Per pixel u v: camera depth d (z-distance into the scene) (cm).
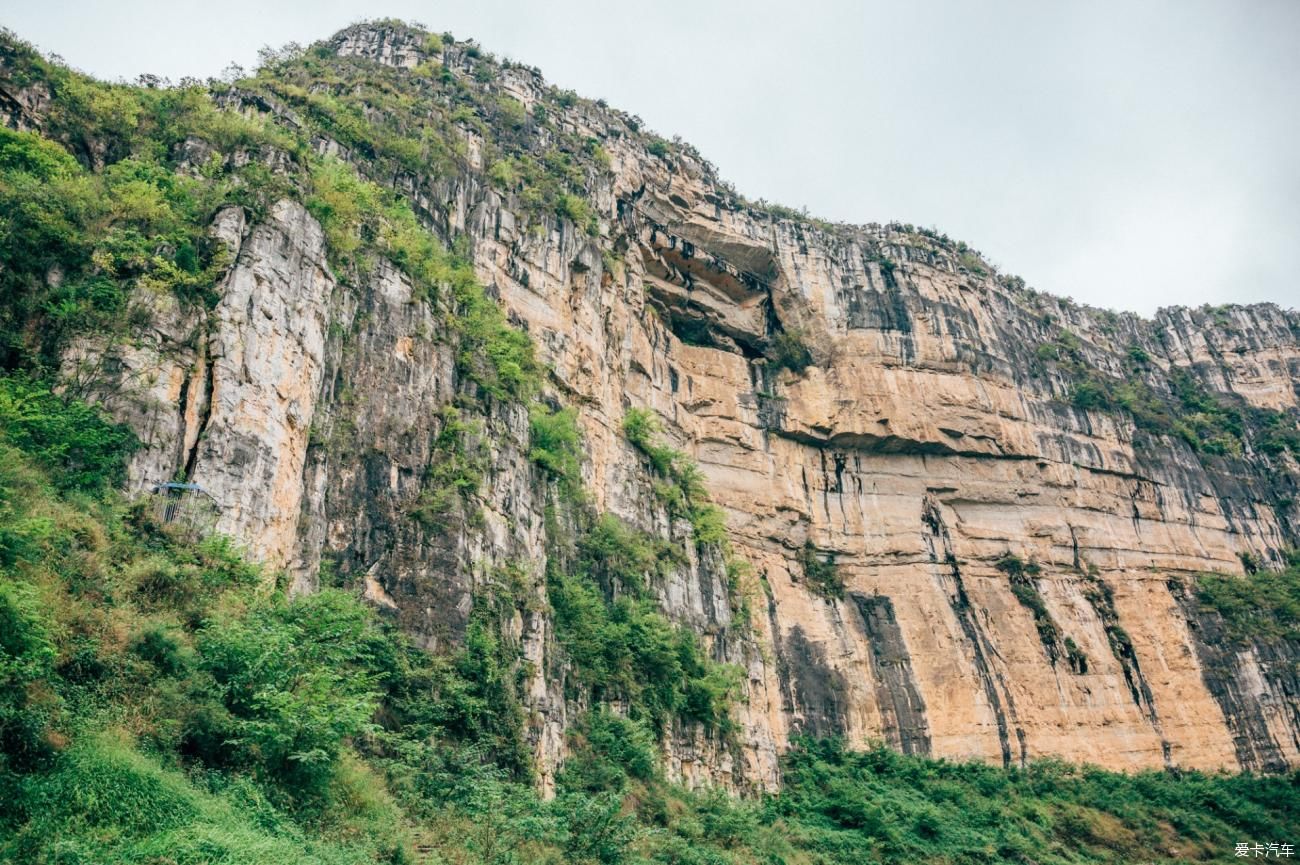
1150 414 8162
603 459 4825
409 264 3572
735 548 5897
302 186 3219
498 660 2977
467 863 2109
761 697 5053
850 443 6756
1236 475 8400
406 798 2259
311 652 2155
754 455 6369
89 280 2467
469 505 3192
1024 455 7125
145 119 3338
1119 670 6525
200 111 3419
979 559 6712
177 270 2556
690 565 4975
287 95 4262
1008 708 6041
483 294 4141
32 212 2459
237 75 4512
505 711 2880
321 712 1911
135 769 1531
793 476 6500
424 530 3025
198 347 2517
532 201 5125
